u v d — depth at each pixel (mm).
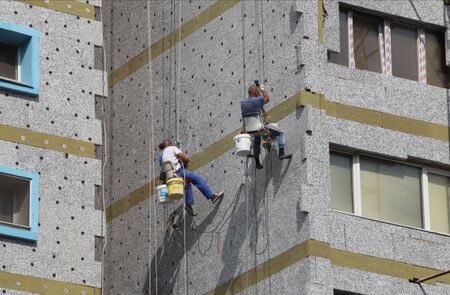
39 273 54938
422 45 58750
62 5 59219
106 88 58875
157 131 61000
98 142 57875
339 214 54344
